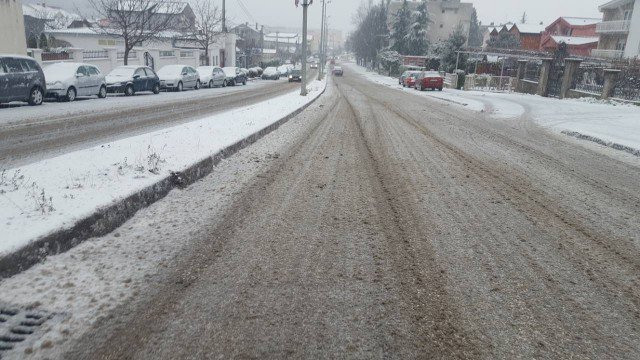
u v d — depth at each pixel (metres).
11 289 3.33
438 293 3.59
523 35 72.50
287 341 2.89
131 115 14.19
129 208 5.02
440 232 4.96
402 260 4.20
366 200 6.07
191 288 3.51
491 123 16.44
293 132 12.13
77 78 18.42
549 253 4.50
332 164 8.28
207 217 5.16
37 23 52.53
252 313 3.20
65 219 4.14
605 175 8.41
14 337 2.80
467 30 90.56
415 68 60.72
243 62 70.88
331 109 19.06
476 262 4.21
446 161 8.91
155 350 2.74
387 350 2.84
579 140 13.03
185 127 10.81
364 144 10.54
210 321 3.07
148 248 4.23
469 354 2.83
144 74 23.78
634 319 3.32
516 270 4.07
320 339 2.93
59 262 3.80
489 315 3.29
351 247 4.46
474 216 5.56
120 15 27.89
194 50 43.00
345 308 3.32
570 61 29.97
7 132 10.13
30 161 7.41
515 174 8.05
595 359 2.83
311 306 3.33
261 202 5.82
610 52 42.94
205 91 28.78
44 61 22.41
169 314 3.13
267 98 24.09
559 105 25.05
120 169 6.14
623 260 4.40
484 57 51.19
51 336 2.83
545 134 14.07
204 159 7.20
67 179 5.62
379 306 3.36
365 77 69.50
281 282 3.68
